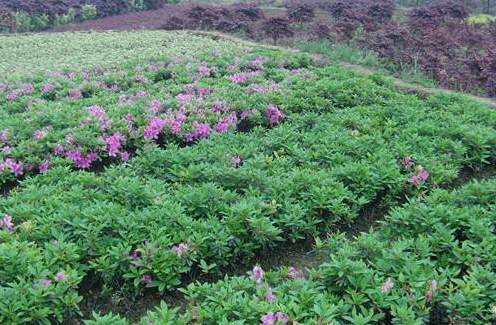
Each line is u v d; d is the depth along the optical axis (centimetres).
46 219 250
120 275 230
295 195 284
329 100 445
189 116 398
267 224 247
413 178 305
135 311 225
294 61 574
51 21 952
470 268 227
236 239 244
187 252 230
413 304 197
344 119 398
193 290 212
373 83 494
